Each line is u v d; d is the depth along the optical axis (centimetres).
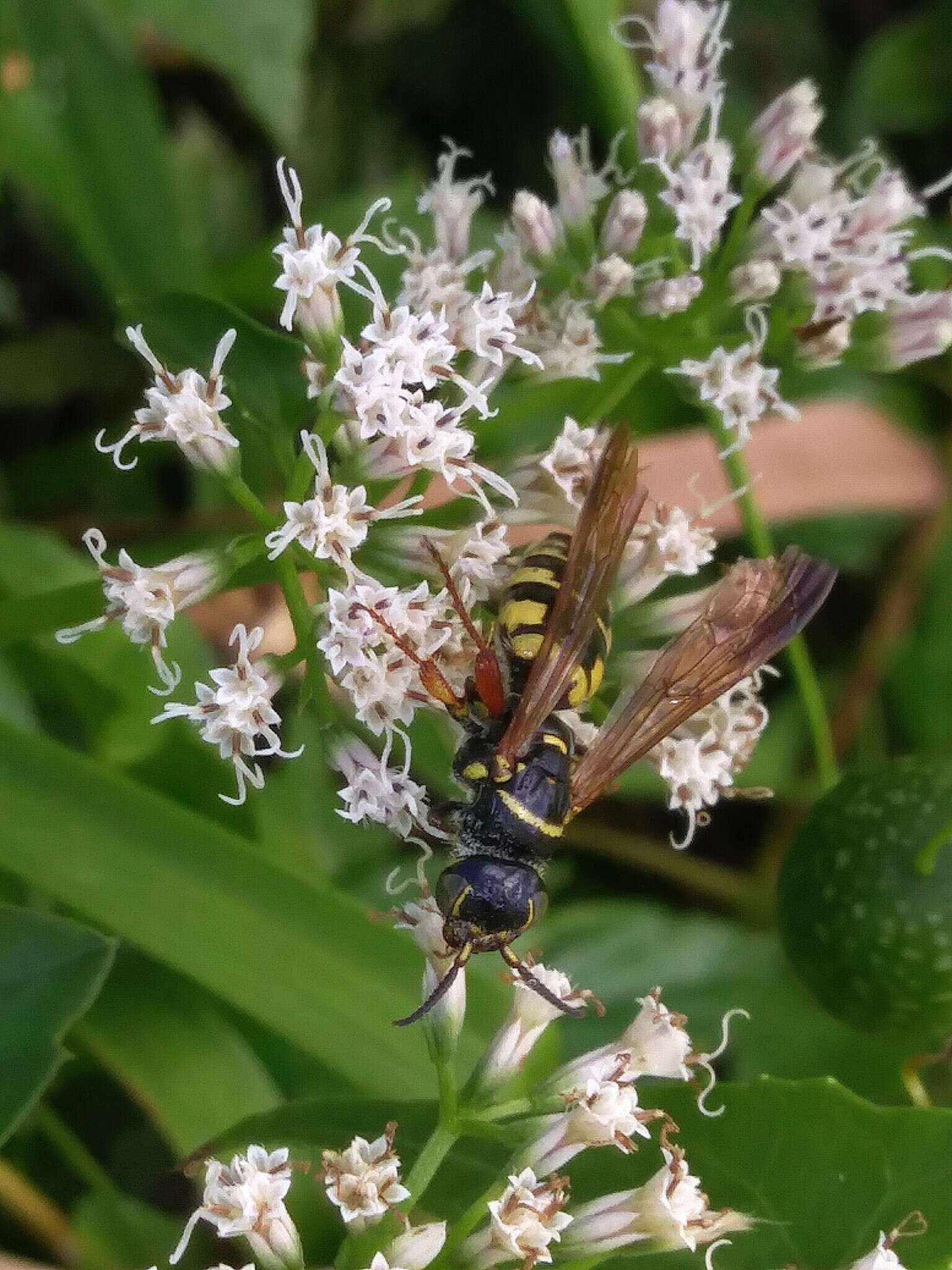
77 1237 10
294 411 9
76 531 12
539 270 10
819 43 14
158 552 11
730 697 10
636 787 11
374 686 9
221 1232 8
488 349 9
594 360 10
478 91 13
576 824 12
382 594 9
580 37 11
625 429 9
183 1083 10
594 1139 8
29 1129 10
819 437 12
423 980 9
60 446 12
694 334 10
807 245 9
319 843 11
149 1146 11
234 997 9
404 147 13
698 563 9
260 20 12
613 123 11
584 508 9
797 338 10
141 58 13
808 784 12
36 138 11
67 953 9
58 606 9
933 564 12
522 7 13
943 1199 9
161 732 10
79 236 12
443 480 11
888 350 10
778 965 11
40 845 9
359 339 9
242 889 10
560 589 9
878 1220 9
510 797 9
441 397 9
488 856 8
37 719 11
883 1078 11
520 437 11
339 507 9
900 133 14
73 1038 10
